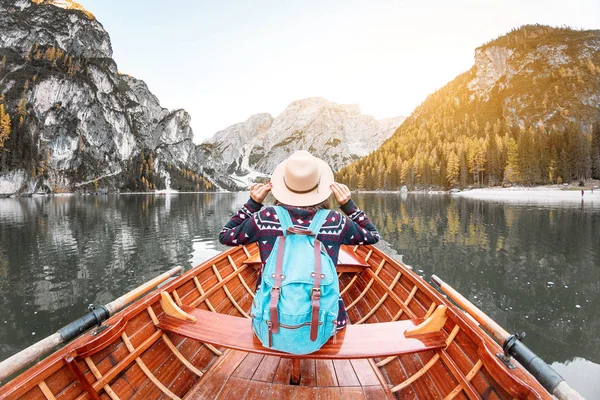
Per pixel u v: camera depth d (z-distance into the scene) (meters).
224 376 3.10
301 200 2.31
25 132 117.38
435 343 2.71
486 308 9.73
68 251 18.31
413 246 18.47
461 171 112.12
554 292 10.96
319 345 2.14
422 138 182.75
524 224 26.69
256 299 2.21
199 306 4.00
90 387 2.28
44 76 140.25
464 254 16.44
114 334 2.61
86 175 141.00
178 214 41.94
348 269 5.43
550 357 7.16
